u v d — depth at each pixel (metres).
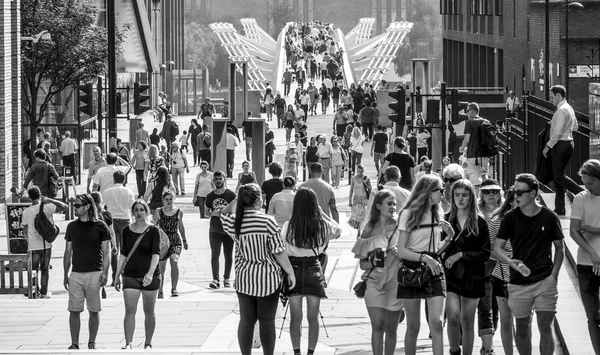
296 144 82.69
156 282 27.09
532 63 97.44
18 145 66.69
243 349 23.28
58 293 38.06
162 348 27.67
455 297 22.95
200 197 57.56
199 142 84.00
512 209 22.61
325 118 132.25
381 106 115.12
